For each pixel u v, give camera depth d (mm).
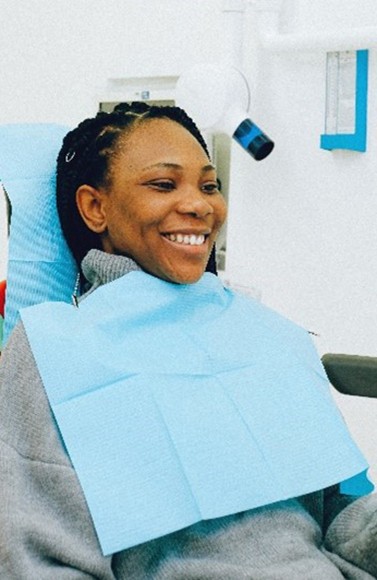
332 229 1198
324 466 792
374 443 1198
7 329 976
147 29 1479
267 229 1277
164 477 728
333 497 873
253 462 762
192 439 754
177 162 844
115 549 684
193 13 1405
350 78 1134
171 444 746
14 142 1022
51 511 708
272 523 760
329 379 936
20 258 978
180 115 942
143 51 1491
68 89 1638
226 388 810
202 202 843
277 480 761
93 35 1572
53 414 750
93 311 835
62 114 1660
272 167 1255
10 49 1735
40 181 995
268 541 746
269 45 1168
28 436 746
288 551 743
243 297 961
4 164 1001
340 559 795
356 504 832
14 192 982
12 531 670
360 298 1183
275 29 1184
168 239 850
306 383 857
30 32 1688
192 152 864
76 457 723
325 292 1222
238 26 1201
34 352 777
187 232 845
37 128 1050
